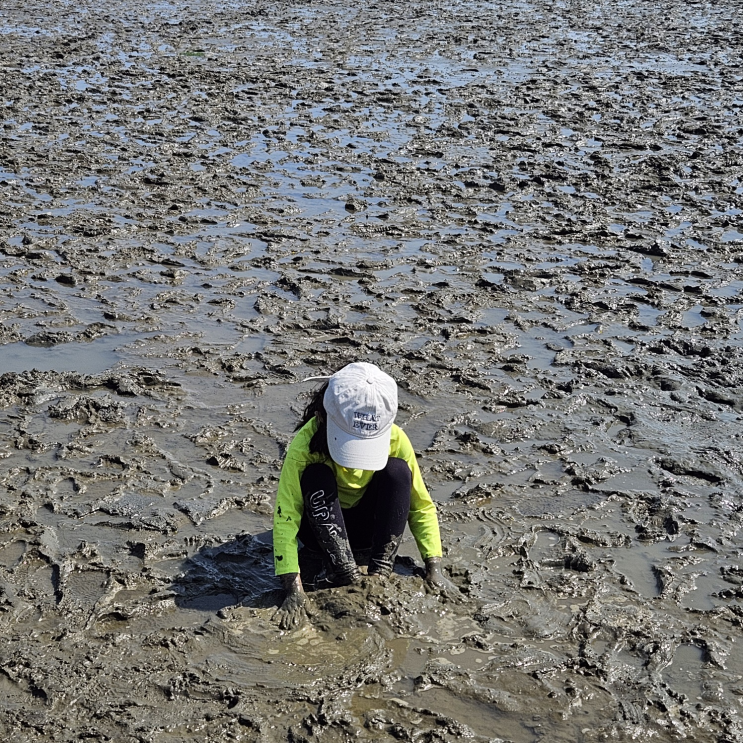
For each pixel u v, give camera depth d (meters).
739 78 11.46
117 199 6.70
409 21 15.77
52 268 5.48
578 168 7.66
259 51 12.85
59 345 4.59
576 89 10.73
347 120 9.08
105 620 2.90
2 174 7.20
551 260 5.73
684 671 2.75
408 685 2.68
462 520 3.36
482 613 2.92
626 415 4.02
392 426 2.99
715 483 3.59
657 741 2.53
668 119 9.33
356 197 6.83
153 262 5.61
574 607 2.97
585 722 2.58
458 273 5.52
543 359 4.52
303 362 4.45
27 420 3.93
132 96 9.95
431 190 7.04
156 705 2.61
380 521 2.97
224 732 2.53
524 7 17.80
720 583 3.09
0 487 3.51
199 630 2.83
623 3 18.55
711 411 4.05
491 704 2.62
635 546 3.25
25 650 2.77
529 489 3.54
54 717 2.57
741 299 5.19
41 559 3.15
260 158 7.77
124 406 4.04
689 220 6.46
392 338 4.70
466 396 4.16
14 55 12.02
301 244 5.91
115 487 3.52
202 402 4.09
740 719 2.59
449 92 10.41
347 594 2.91
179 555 3.17
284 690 2.64
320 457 2.93
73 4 17.20
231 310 4.99
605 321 4.91
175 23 15.10
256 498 3.46
